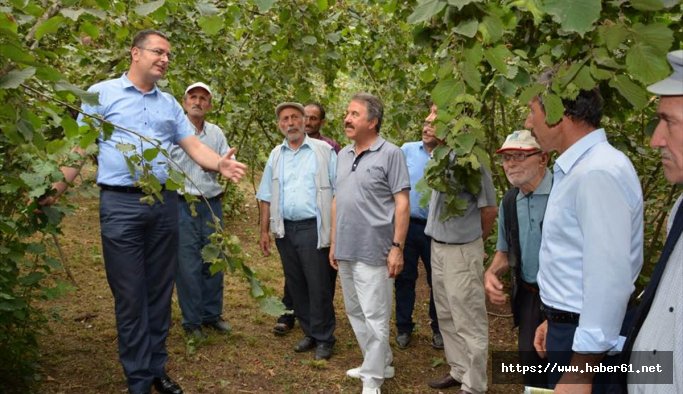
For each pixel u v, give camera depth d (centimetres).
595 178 190
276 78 546
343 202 363
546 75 194
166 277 353
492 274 304
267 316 518
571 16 122
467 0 147
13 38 141
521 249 288
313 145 434
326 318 436
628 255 185
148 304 353
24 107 158
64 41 382
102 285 555
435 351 460
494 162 452
